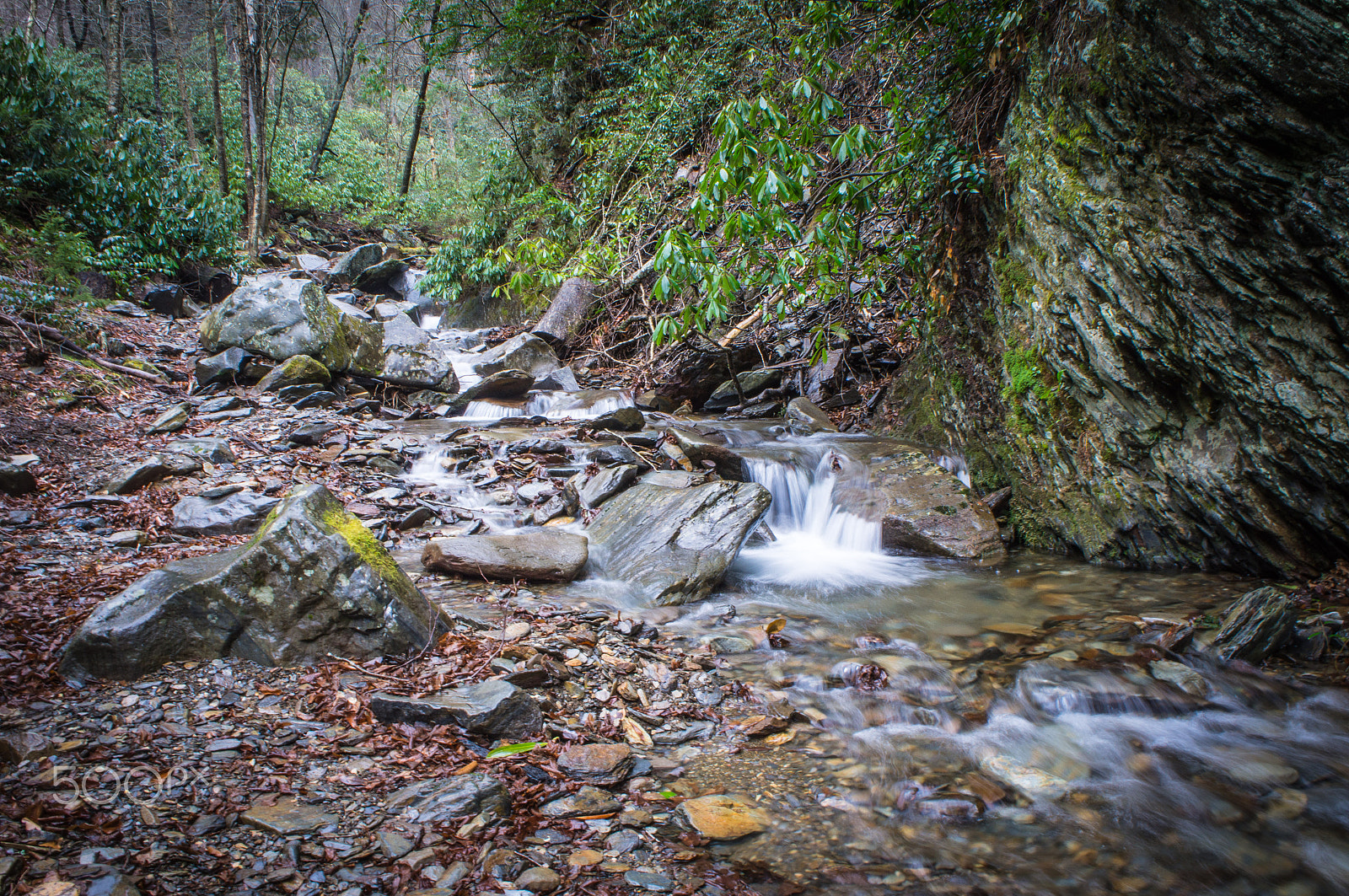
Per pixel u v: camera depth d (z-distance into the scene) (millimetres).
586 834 2662
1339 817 2910
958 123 7242
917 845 2723
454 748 3074
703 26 14859
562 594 5117
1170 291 4891
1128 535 5730
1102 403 5688
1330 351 4309
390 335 11555
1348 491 4516
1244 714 3693
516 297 15211
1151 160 4863
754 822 2814
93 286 11805
